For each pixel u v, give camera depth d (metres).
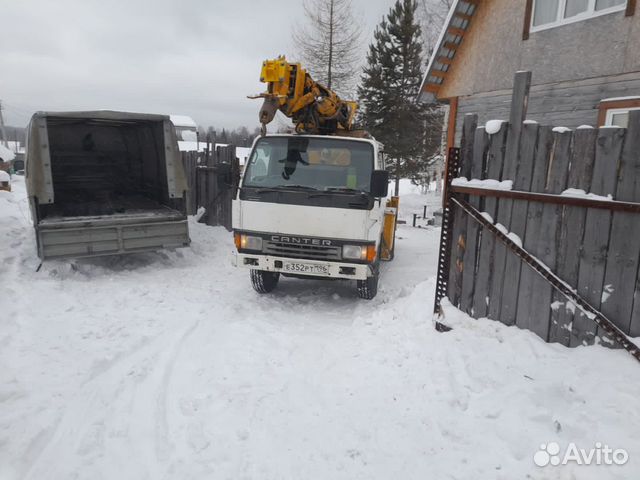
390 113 23.19
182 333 4.77
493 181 3.79
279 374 3.87
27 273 6.46
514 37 9.71
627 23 7.68
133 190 9.42
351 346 4.43
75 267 6.96
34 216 6.54
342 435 2.98
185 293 6.31
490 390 3.22
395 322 4.73
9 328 4.70
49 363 3.98
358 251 5.34
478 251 4.02
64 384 3.65
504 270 3.80
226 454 2.81
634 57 7.62
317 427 3.08
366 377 3.75
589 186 3.24
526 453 2.59
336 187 5.57
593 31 8.20
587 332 3.30
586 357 3.17
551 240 3.47
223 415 3.21
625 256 3.09
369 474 2.62
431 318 4.39
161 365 4.05
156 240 7.41
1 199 11.87
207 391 3.56
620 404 2.73
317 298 6.27
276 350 4.36
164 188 8.32
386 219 7.66
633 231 3.03
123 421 3.19
